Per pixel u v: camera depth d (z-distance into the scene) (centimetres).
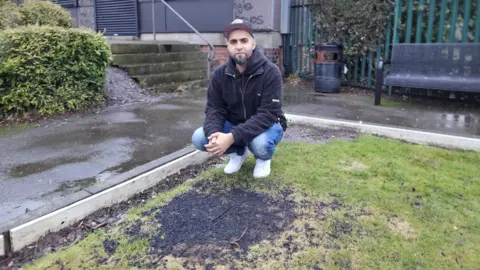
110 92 598
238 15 880
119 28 1084
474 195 267
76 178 289
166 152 352
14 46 471
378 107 558
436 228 225
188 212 244
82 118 486
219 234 218
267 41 848
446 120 468
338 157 342
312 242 210
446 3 573
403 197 264
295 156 344
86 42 516
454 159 340
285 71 895
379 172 306
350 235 217
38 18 755
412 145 381
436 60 536
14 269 191
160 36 1014
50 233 222
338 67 693
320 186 280
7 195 257
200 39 947
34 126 446
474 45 506
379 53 681
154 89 669
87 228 231
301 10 832
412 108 548
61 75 500
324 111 529
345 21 702
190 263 192
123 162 325
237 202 257
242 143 271
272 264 191
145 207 252
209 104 292
